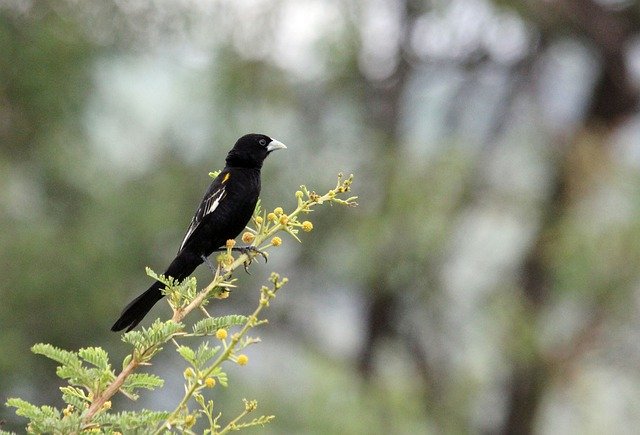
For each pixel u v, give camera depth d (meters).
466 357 18.89
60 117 16.86
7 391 15.69
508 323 17.81
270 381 17.12
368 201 18.48
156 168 18.02
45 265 16.30
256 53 17.75
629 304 17.48
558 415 19.22
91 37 17.23
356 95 19.62
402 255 17.97
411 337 18.89
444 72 19.66
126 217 17.08
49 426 3.88
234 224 6.79
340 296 19.45
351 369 19.00
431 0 19.08
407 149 18.92
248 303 18.92
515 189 18.58
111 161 18.02
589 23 18.22
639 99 19.34
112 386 4.17
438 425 18.53
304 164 18.58
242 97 18.09
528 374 18.50
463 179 18.14
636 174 17.92
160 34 17.33
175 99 18.11
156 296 5.53
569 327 18.56
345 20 18.20
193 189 17.81
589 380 18.42
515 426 19.22
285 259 19.00
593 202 18.39
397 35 19.69
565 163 18.33
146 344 4.19
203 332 4.18
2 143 16.84
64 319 16.28
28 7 16.78
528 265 18.44
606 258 17.14
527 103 19.03
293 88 18.80
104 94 17.55
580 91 19.94
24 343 15.76
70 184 17.77
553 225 18.25
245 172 6.91
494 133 19.06
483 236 18.58
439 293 18.39
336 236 18.66
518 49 19.31
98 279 16.50
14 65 16.48
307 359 18.66
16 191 17.34
